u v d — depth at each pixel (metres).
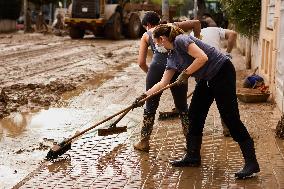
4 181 6.30
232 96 6.33
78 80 14.48
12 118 9.65
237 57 21.16
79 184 6.21
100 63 18.94
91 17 31.61
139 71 16.66
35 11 49.81
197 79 6.64
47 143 7.90
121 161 7.11
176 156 7.34
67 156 7.29
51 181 6.31
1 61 18.81
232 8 15.92
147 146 7.56
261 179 6.40
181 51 6.31
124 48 25.88
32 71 16.27
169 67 6.63
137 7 34.62
